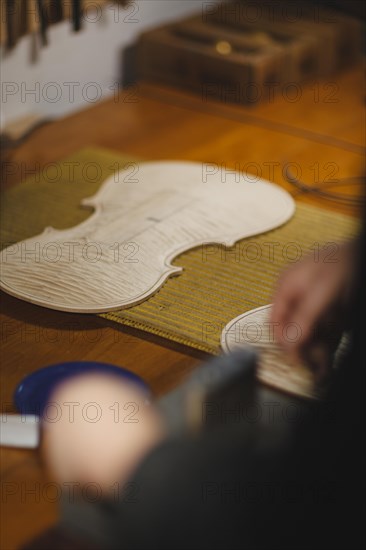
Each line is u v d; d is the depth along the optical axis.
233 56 2.82
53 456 1.29
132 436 1.23
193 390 1.13
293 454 1.05
